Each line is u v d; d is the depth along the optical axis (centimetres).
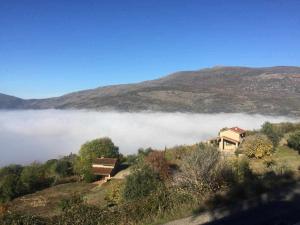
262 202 1702
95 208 1870
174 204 1734
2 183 6384
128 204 1820
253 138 4959
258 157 4619
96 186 6506
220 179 2011
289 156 4484
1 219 1834
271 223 1413
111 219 1688
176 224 1508
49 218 1853
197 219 1540
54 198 5644
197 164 2038
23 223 1800
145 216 1666
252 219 1475
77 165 7875
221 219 1509
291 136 5169
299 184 2009
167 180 2456
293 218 1455
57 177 7650
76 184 6969
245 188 1864
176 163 3850
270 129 5822
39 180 7075
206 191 1888
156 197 1797
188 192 1867
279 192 1855
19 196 6338
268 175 2302
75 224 1712
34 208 4766
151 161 3922
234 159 3497
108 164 7269
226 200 1748
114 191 3112
